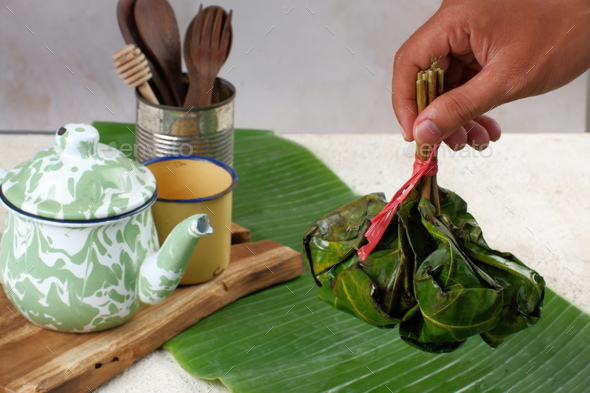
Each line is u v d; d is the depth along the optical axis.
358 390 0.68
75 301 0.68
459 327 0.59
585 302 0.79
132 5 0.87
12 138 1.02
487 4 0.68
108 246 0.67
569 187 0.98
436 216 0.63
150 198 0.69
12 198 0.67
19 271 0.68
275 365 0.70
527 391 0.69
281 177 0.97
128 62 0.84
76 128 0.67
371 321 0.62
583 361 0.72
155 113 0.85
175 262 0.68
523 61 0.67
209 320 0.75
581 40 0.69
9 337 0.69
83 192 0.66
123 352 0.69
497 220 0.92
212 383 0.69
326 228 0.65
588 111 1.57
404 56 0.70
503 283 0.61
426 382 0.69
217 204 0.75
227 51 0.88
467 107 0.64
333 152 1.04
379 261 0.62
